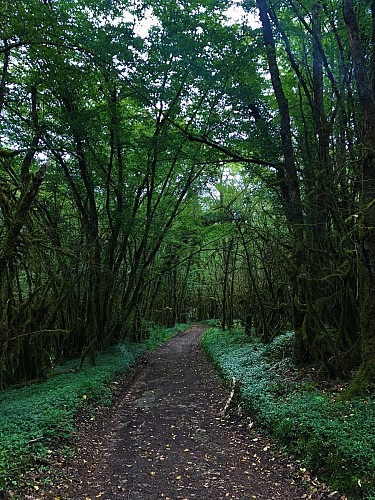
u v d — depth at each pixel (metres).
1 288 9.00
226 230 18.33
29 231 10.14
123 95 14.91
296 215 10.57
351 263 8.74
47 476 5.77
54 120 14.91
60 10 11.74
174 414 9.51
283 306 14.35
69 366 13.77
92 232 15.14
